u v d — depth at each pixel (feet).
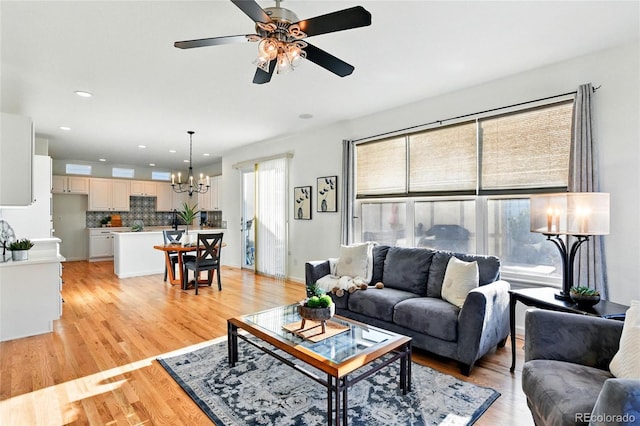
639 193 8.40
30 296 10.58
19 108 13.55
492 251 11.30
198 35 8.10
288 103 13.25
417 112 13.19
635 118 8.48
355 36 8.21
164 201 31.60
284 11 5.88
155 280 19.25
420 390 7.36
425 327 8.64
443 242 12.55
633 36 8.27
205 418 6.40
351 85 11.41
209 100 12.80
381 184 14.64
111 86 11.28
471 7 7.05
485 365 8.61
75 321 12.01
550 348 5.80
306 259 18.26
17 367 8.44
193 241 19.13
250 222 23.09
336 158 16.52
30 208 15.84
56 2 6.77
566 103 9.64
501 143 11.02
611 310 7.00
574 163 9.12
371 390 7.35
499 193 11.03
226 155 25.17
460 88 11.70
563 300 7.73
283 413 6.53
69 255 27.32
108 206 28.27
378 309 9.77
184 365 8.54
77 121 15.49
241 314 12.89
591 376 5.04
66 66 9.74
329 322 8.11
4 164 9.66
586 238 7.89
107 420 6.34
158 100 12.75
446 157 12.42
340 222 16.21
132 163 29.25
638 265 8.38
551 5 6.98
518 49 8.92
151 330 11.11
